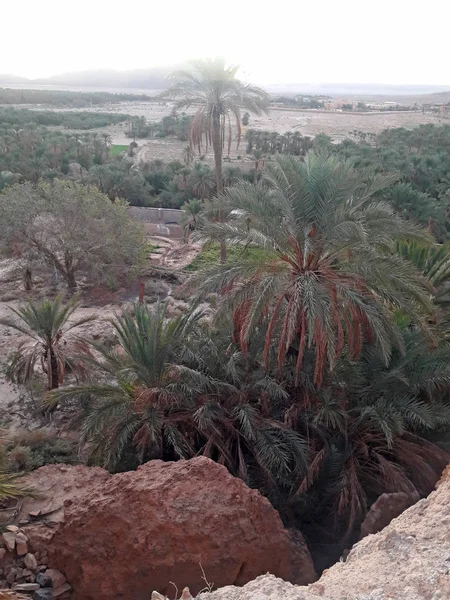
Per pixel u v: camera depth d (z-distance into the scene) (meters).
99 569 8.27
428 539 6.13
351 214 11.39
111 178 47.41
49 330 16.33
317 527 10.70
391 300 11.27
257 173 47.84
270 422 11.33
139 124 116.62
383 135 81.94
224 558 8.10
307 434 11.52
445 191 43.44
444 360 11.42
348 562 6.41
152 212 43.81
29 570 8.77
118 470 11.77
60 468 11.09
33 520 9.66
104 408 12.02
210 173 46.88
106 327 22.72
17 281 28.95
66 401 16.56
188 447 11.55
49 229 26.56
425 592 5.10
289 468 10.95
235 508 8.32
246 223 12.50
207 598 5.35
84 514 8.45
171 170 55.09
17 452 12.98
